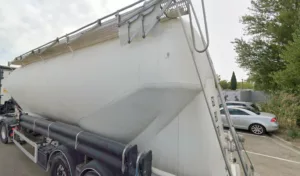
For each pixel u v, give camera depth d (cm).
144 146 194
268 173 396
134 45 187
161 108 170
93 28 221
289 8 1017
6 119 555
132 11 189
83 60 241
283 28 1028
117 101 192
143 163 172
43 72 330
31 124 376
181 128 174
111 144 189
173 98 162
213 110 195
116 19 203
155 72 166
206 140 165
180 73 158
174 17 171
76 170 231
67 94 255
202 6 141
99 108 210
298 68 698
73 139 239
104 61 209
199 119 166
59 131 272
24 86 398
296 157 496
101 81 205
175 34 167
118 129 200
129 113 187
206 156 163
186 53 164
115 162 179
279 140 669
